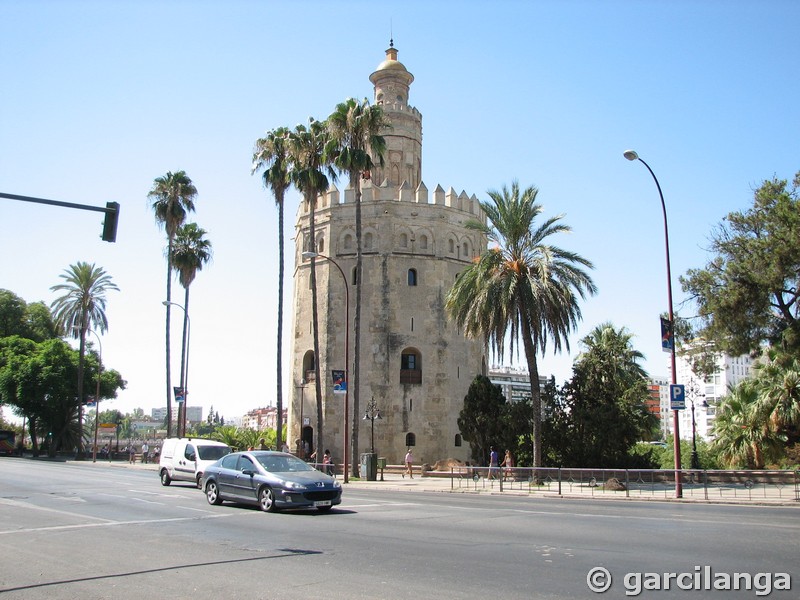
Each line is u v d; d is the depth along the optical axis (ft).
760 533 50.60
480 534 50.08
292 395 194.29
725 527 54.49
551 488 105.40
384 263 185.57
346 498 86.69
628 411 139.85
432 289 187.11
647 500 88.28
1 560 39.86
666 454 187.32
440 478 144.25
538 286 118.73
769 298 113.60
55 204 57.88
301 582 33.32
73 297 244.63
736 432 126.31
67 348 263.70
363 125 145.38
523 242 125.49
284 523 56.80
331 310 186.80
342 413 181.57
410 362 186.50
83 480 111.55
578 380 144.36
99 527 54.13
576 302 124.26
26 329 305.12
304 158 152.66
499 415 148.87
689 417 471.21
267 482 65.57
